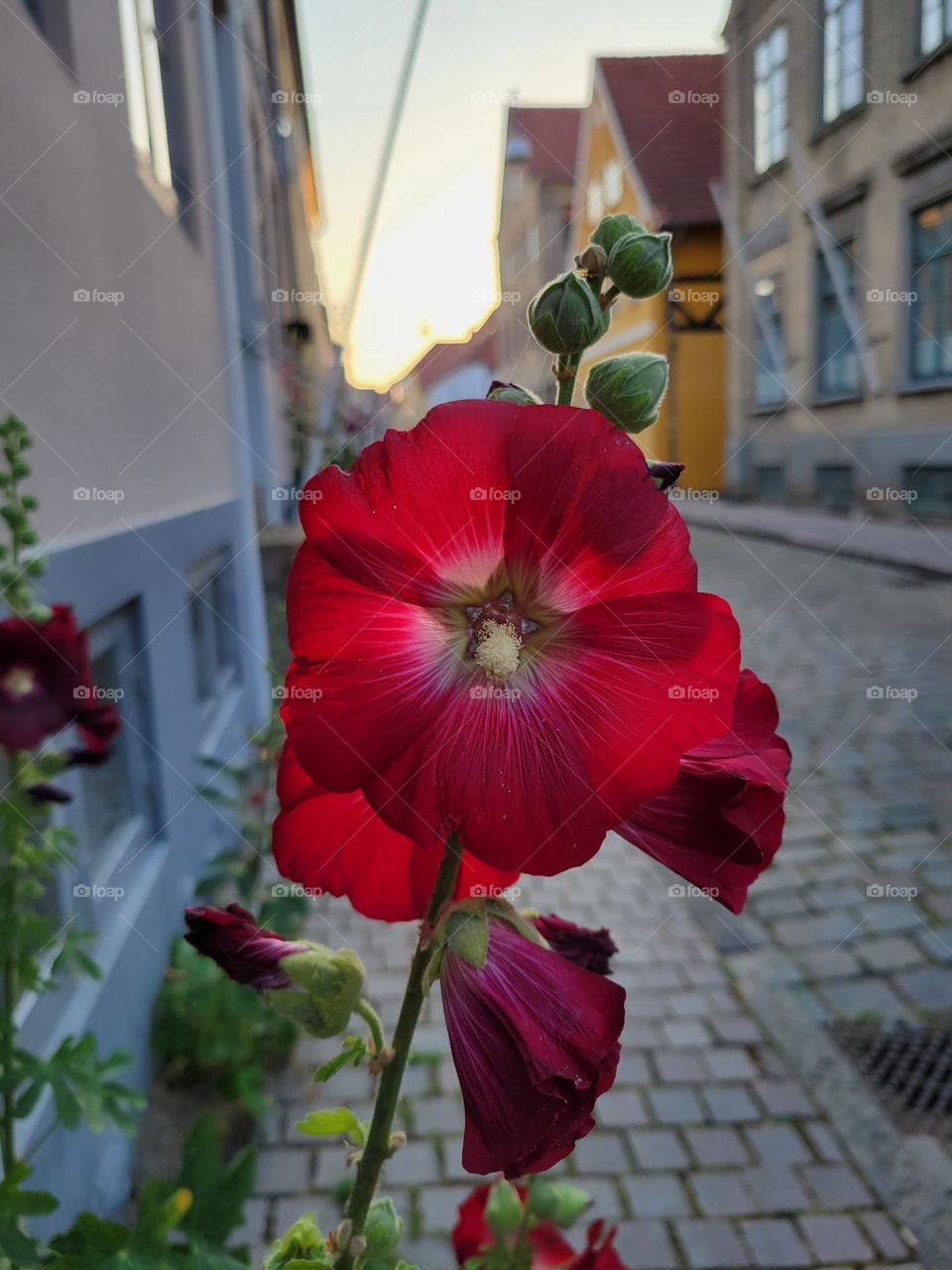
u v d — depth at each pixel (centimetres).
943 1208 237
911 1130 266
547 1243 152
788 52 782
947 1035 302
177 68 404
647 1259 235
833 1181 254
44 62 232
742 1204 249
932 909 369
